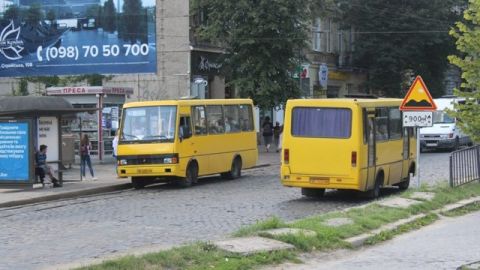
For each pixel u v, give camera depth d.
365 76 55.00
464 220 14.73
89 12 39.22
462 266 9.52
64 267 8.47
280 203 17.50
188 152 22.20
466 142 40.88
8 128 20.30
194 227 13.42
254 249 9.93
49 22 39.84
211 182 23.86
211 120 23.86
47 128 21.53
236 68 35.72
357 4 49.84
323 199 18.34
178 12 37.91
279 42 34.69
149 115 22.11
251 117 26.78
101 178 24.27
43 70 40.06
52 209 16.89
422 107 18.25
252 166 26.70
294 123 17.97
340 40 52.81
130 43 38.72
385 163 19.14
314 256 10.52
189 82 37.88
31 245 11.42
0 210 16.83
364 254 10.84
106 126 31.36
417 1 49.56
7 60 40.59
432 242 11.81
